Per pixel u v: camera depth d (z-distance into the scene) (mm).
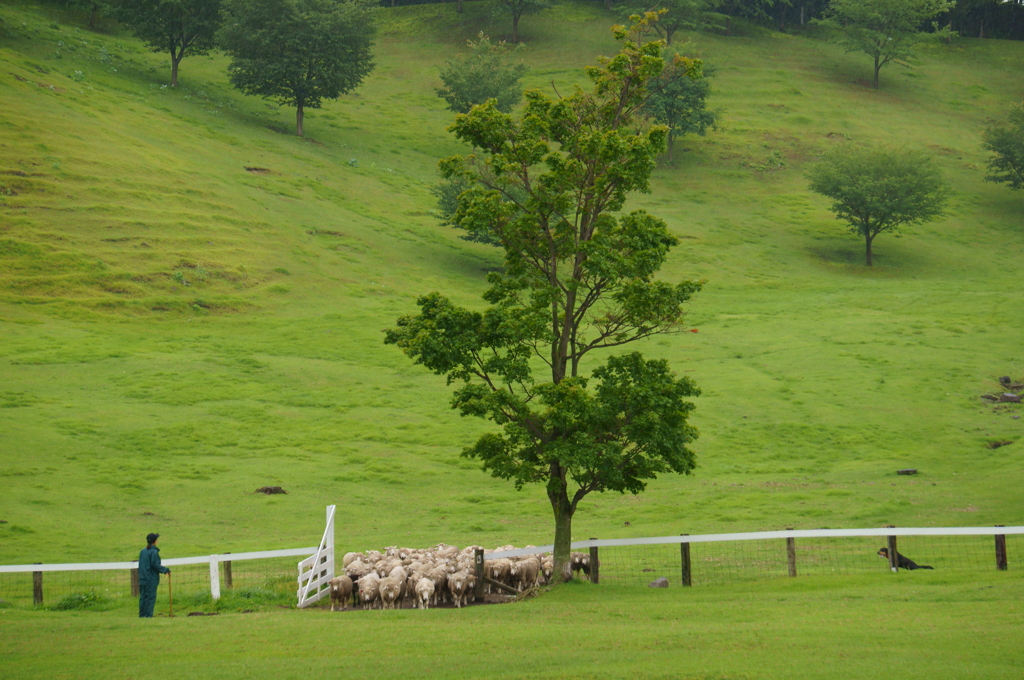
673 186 106375
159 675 11617
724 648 12234
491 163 21328
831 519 31188
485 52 110750
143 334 57188
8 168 71125
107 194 72500
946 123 126562
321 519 33469
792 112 126000
